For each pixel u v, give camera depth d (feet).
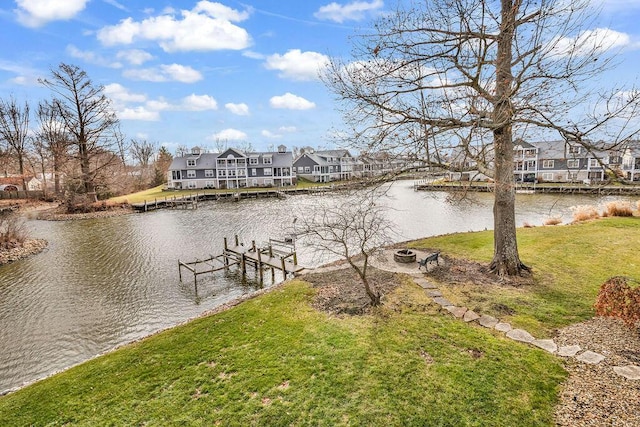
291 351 21.11
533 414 14.90
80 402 18.07
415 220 90.43
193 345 22.91
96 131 121.49
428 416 15.25
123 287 46.32
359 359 19.70
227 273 52.29
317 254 55.06
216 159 199.93
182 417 16.31
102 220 103.55
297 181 233.76
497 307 25.09
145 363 21.29
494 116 25.39
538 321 22.93
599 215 59.93
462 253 39.65
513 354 19.29
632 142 20.86
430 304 26.32
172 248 67.10
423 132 26.05
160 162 242.58
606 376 16.80
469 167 29.71
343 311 26.12
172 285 47.03
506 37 24.32
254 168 209.36
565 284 28.94
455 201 36.78
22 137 159.02
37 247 67.62
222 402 17.13
